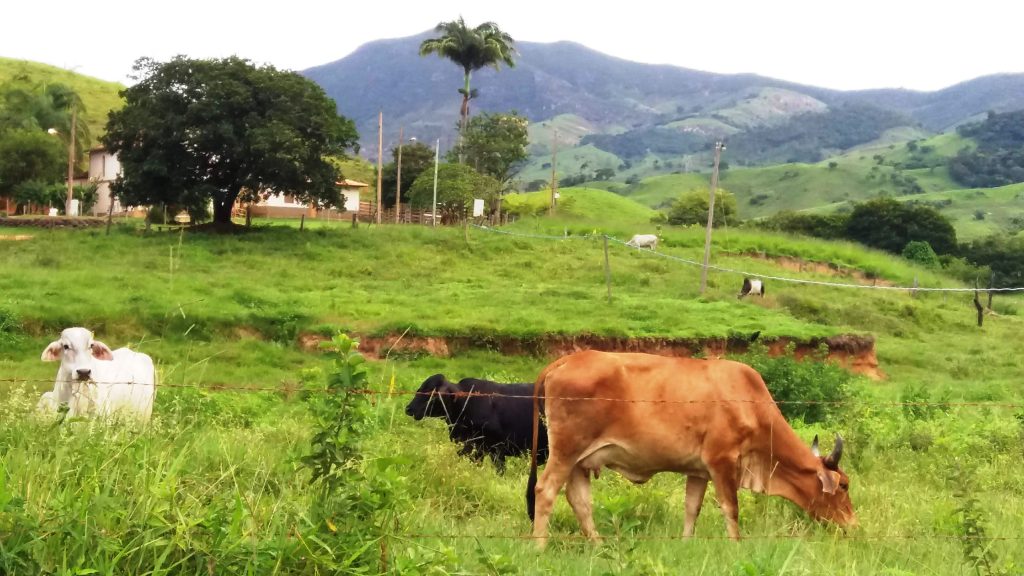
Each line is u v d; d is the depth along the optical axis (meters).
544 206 73.19
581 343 25.08
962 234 107.56
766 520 7.81
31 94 67.56
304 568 4.49
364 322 24.56
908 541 7.08
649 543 6.55
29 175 58.72
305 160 39.12
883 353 29.81
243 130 37.62
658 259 41.38
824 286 40.06
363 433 5.28
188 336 23.03
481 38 66.81
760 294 33.91
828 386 18.42
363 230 41.69
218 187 38.91
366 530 4.64
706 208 75.94
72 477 5.27
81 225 45.56
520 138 68.25
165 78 37.16
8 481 4.96
